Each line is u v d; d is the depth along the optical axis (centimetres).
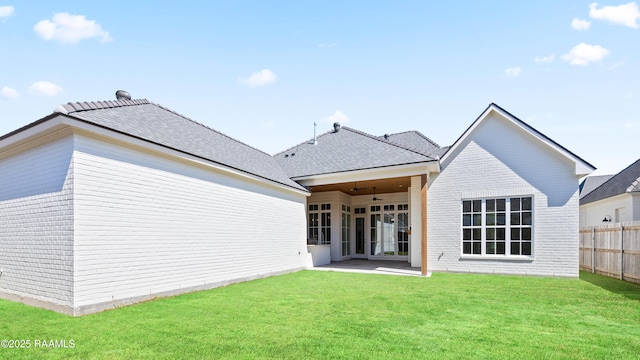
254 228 1058
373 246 1798
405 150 1292
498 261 1183
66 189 607
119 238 659
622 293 823
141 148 710
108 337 472
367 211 1831
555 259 1117
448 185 1275
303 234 1362
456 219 1252
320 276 1123
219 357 402
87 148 619
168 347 434
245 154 1227
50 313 597
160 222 746
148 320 557
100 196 632
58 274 611
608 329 523
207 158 859
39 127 624
